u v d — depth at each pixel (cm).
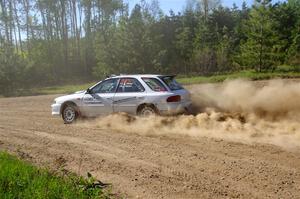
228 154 729
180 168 666
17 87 3706
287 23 4819
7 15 5291
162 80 1102
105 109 1162
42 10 5528
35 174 629
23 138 981
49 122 1258
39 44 5303
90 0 5512
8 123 1277
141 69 3872
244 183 580
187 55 4634
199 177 618
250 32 3709
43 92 3250
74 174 658
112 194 571
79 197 539
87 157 769
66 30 5556
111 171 676
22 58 3934
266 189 553
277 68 3712
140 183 610
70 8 5753
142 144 845
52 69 5175
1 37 5041
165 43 5203
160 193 565
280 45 3631
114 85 1164
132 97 1116
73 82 4738
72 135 982
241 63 3841
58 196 538
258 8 3659
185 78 3562
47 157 786
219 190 561
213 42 4622
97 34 4603
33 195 537
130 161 725
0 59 3638
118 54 3928
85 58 5288
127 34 3906
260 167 643
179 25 5716
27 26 5459
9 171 625
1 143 934
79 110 1211
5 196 533
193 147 797
